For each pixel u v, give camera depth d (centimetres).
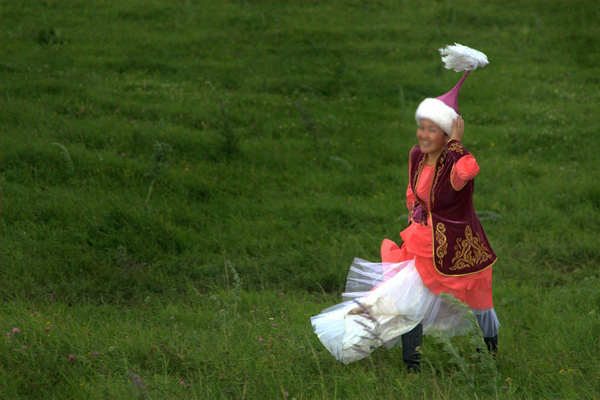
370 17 3553
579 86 2514
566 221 1332
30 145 1462
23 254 1042
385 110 2241
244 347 712
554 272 1102
